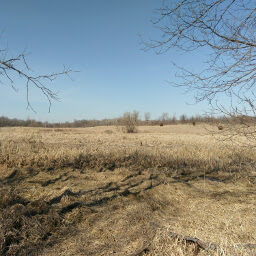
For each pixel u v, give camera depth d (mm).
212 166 10039
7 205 5012
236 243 4051
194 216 5445
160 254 3752
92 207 5688
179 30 3338
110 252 3912
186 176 8977
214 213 5609
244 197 6730
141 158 10797
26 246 3918
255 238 4383
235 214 5535
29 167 8750
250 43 3129
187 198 6637
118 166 9727
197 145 15688
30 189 6570
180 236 4152
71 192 6297
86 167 9391
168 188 7418
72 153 10672
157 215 5473
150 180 8078
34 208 5070
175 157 11312
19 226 4352
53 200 5781
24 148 11617
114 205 5848
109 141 18906
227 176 9008
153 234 4402
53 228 4551
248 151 12680
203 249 3910
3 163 9070
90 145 15648
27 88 3561
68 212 5293
